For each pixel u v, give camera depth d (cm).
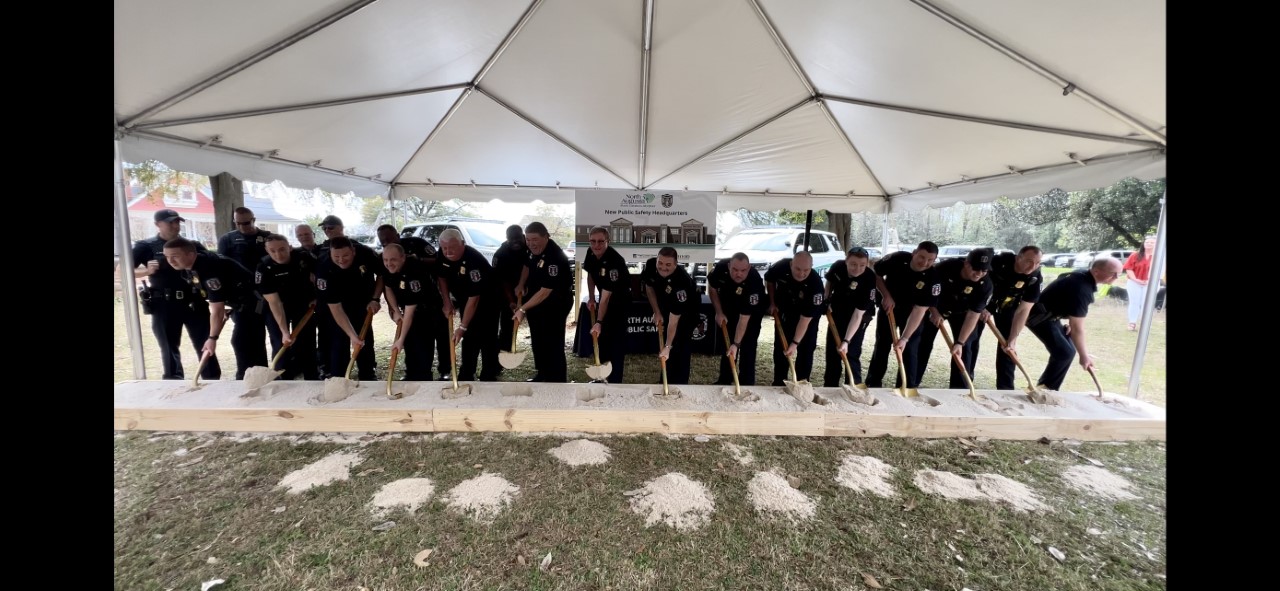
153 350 516
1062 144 318
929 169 439
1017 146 339
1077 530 197
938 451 258
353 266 333
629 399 291
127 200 323
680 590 162
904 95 301
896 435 273
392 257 296
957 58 246
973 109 298
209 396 284
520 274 389
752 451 255
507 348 434
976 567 176
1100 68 223
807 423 272
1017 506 211
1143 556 182
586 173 540
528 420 271
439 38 263
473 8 240
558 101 351
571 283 347
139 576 163
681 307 316
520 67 306
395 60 277
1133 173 305
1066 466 245
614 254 331
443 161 493
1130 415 278
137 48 219
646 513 202
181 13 201
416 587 162
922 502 213
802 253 306
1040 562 178
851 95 318
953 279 333
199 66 244
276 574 166
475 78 323
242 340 351
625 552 179
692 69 301
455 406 275
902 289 342
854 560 178
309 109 320
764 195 605
